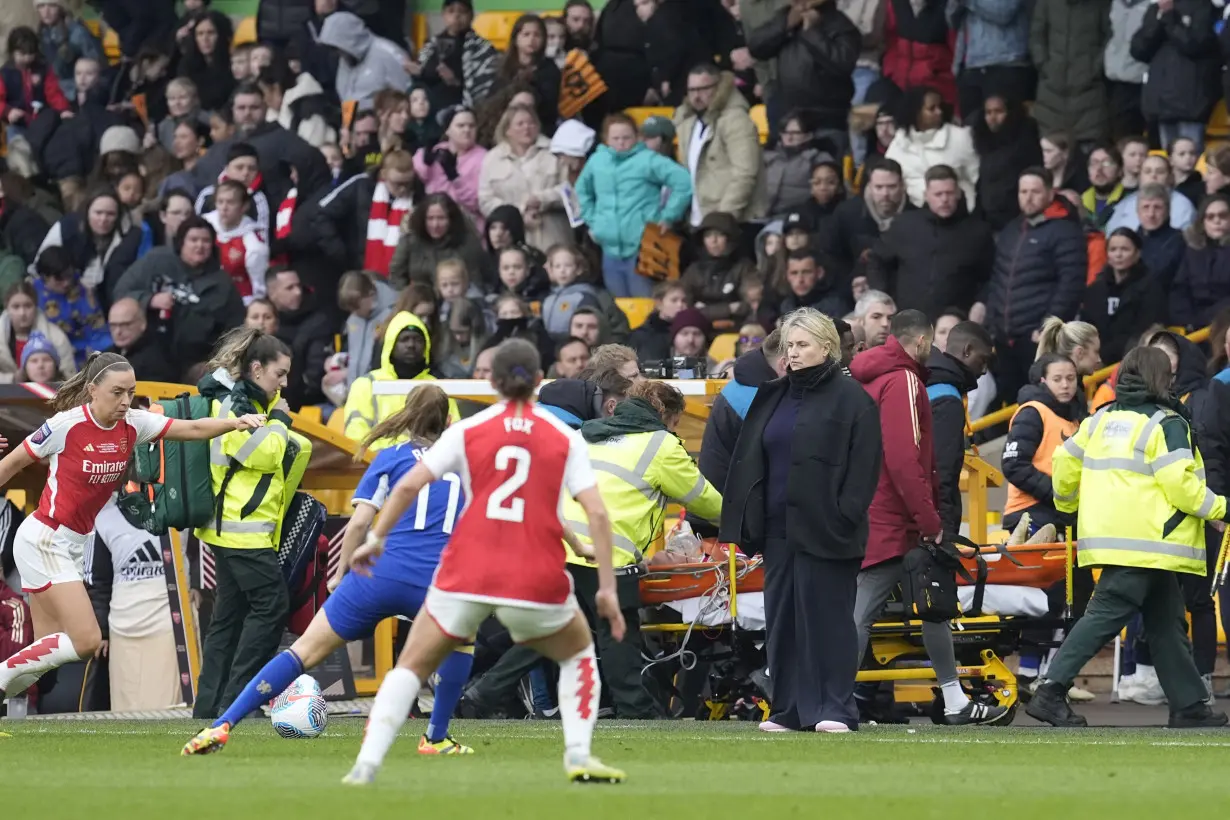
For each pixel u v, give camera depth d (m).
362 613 31.73
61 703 46.50
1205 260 56.81
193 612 46.56
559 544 22.66
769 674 36.06
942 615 37.53
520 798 21.41
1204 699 38.00
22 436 48.06
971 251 58.12
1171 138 63.09
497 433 22.61
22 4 81.88
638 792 22.33
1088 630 37.91
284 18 76.81
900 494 37.03
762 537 35.31
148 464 41.38
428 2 81.81
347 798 21.41
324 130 73.44
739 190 64.25
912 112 63.12
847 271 61.03
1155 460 37.19
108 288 68.12
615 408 41.22
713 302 61.41
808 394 34.66
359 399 48.59
